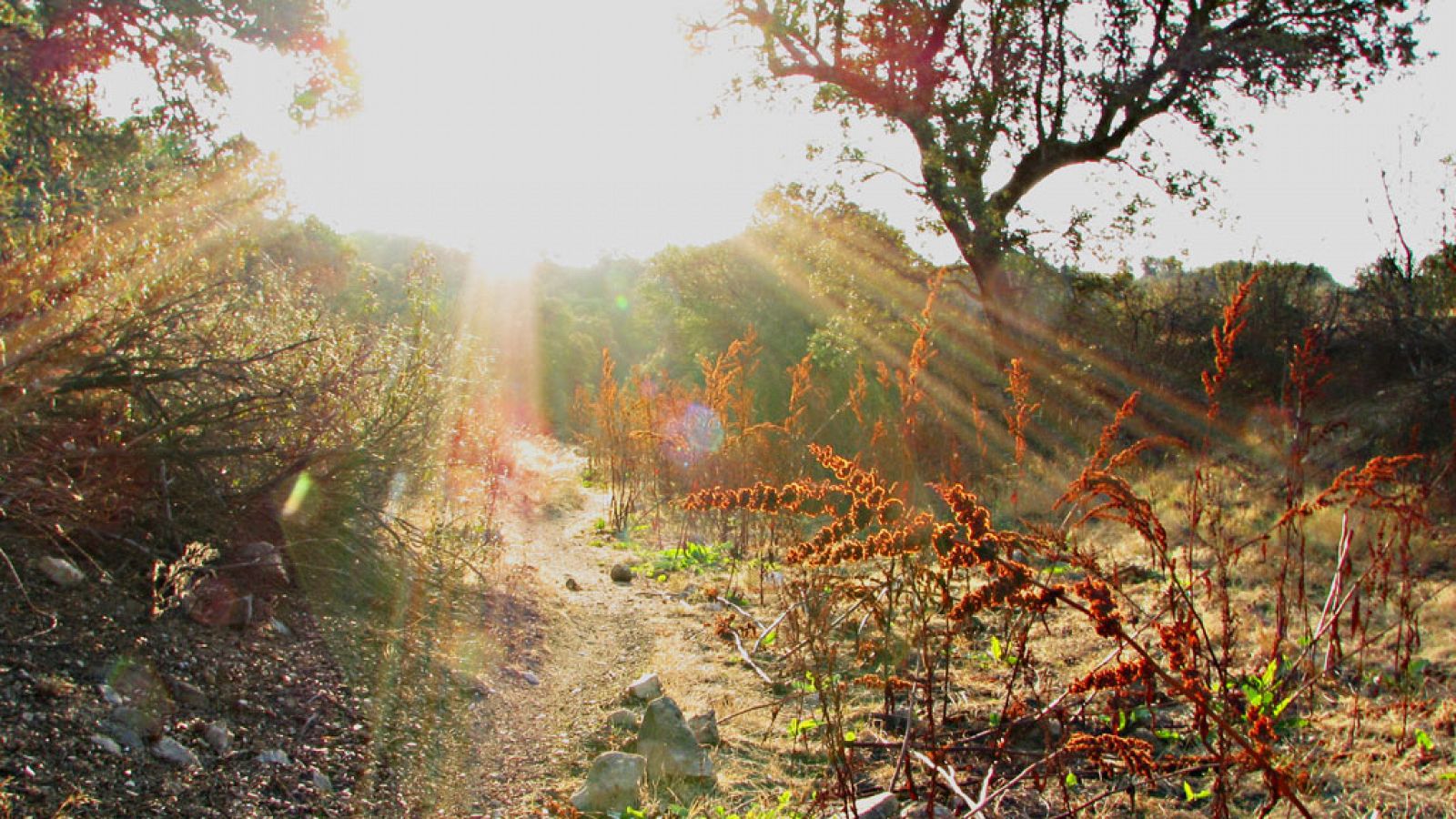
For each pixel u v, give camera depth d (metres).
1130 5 19.09
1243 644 5.84
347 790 3.69
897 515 3.37
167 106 9.33
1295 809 3.82
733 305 24.89
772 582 8.35
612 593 8.26
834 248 20.50
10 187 4.91
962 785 4.10
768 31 19.84
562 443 23.36
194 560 4.50
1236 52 18.11
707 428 13.76
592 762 4.45
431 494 7.78
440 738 4.40
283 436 5.57
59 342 4.24
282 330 6.09
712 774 4.36
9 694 3.33
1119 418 3.49
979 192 19.09
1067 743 3.50
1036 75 19.53
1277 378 16.39
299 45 9.66
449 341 8.01
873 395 16.95
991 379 19.27
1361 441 11.43
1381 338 13.70
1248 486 10.90
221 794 3.33
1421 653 5.64
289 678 4.37
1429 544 7.44
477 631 6.03
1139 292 21.38
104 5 8.37
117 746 3.34
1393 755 4.30
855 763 4.37
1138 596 7.02
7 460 4.13
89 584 4.26
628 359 46.16
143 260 4.69
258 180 6.07
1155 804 3.93
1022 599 2.76
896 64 19.59
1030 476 13.08
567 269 55.12
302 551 5.59
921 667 4.55
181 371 4.68
